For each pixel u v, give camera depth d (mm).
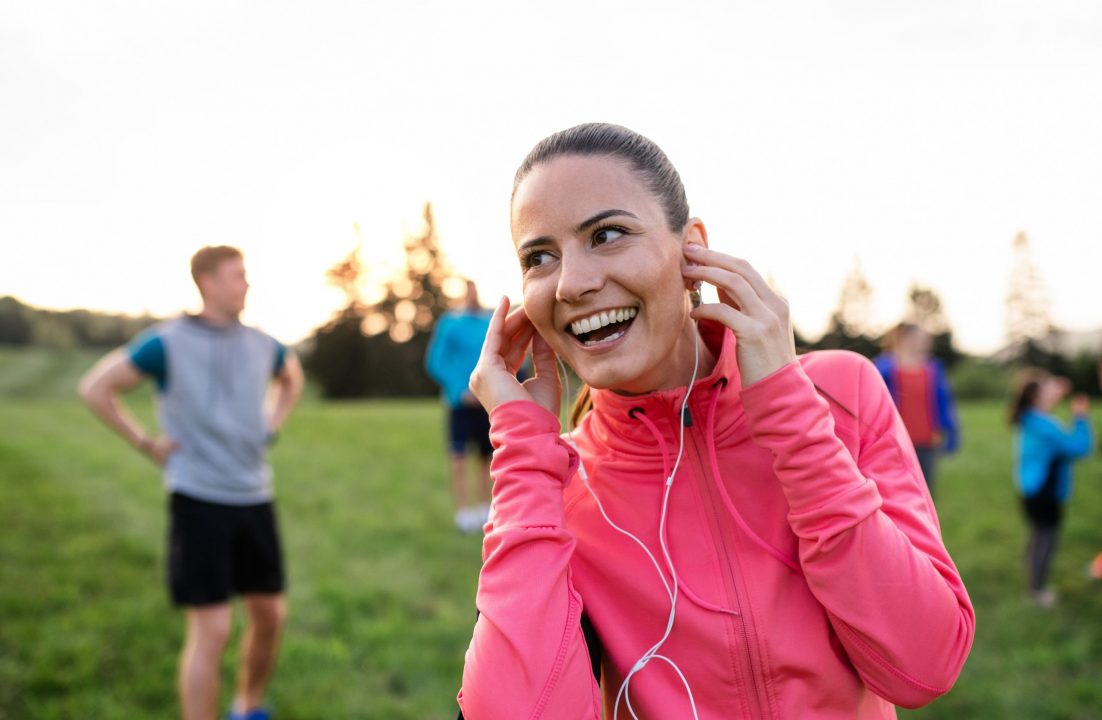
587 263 1038
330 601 4543
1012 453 10758
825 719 1061
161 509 7414
